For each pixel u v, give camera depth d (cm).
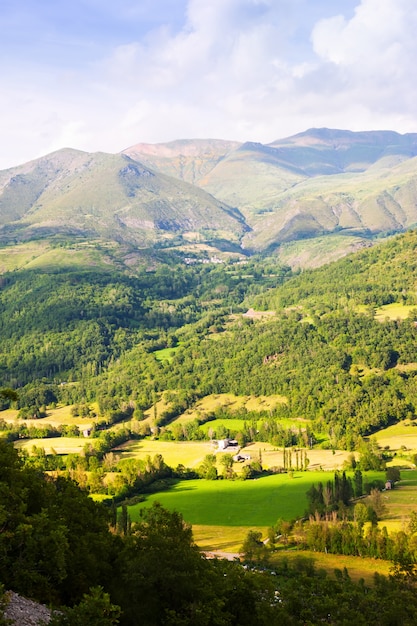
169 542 7500
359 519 15988
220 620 6900
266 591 9588
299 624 9094
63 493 9638
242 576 8388
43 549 6669
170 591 7069
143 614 6900
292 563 13975
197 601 7044
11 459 8569
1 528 6762
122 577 7300
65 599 7131
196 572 7250
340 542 14975
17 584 6362
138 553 7531
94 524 8988
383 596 10850
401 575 11650
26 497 7694
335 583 11150
